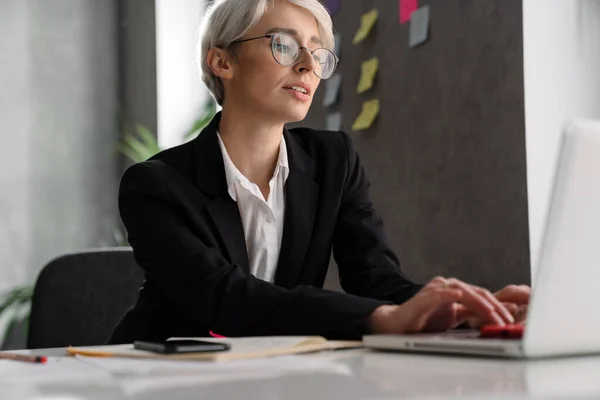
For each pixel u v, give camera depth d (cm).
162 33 406
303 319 121
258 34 166
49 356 106
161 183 156
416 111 258
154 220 152
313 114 320
